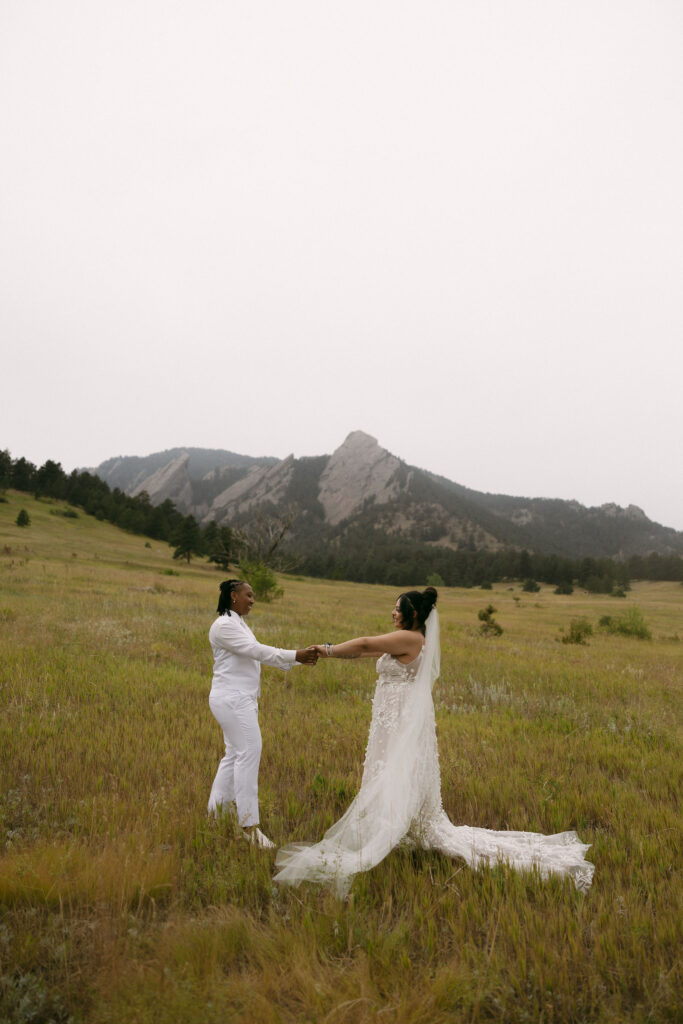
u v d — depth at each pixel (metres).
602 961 2.88
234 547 52.03
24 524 92.88
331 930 3.13
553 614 53.28
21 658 9.66
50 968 2.82
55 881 3.33
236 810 4.34
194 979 2.65
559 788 5.42
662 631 40.28
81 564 55.06
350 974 2.75
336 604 39.62
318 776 5.25
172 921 3.18
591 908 3.43
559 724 7.81
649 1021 2.56
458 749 6.42
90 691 8.14
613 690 10.88
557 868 3.80
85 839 3.95
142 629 14.13
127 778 5.24
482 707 8.85
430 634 4.30
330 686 9.60
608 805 5.02
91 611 16.89
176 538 103.62
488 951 2.99
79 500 133.88
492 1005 2.65
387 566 159.38
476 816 4.86
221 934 3.01
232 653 4.52
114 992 2.55
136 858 3.58
